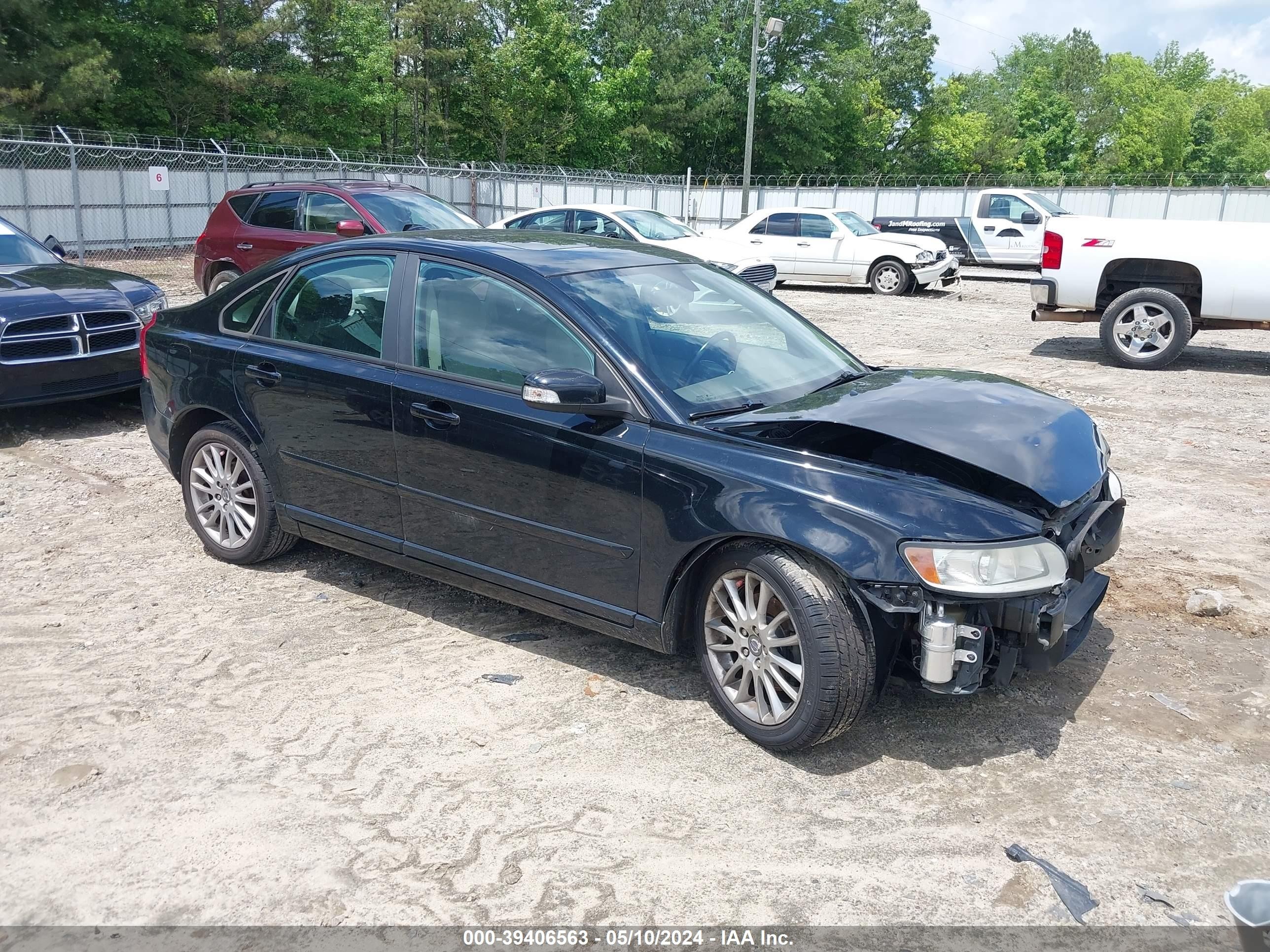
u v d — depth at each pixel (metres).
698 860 2.99
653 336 4.02
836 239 19.53
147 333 5.44
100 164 27.78
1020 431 3.67
